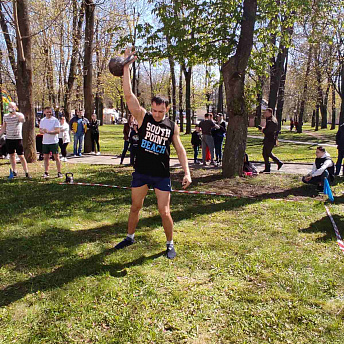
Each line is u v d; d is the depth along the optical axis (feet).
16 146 28.81
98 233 15.90
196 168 36.65
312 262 12.74
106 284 11.13
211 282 11.39
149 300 10.30
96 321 9.34
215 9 29.73
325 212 19.38
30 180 28.12
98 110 149.48
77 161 42.47
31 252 13.66
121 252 13.65
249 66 32.91
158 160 12.79
